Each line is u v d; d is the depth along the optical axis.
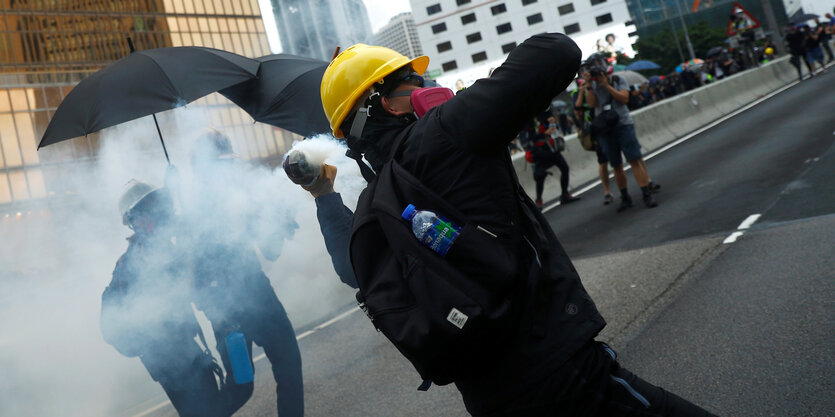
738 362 3.17
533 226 1.51
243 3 61.16
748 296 4.02
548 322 1.43
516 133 1.41
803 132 10.37
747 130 12.70
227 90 3.39
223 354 3.04
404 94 1.64
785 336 3.30
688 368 3.28
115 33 53.09
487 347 1.39
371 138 1.63
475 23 97.12
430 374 1.42
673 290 4.59
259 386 5.09
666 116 15.00
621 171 8.09
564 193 10.34
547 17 94.88
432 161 1.44
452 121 1.42
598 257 6.22
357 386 4.43
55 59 49.62
